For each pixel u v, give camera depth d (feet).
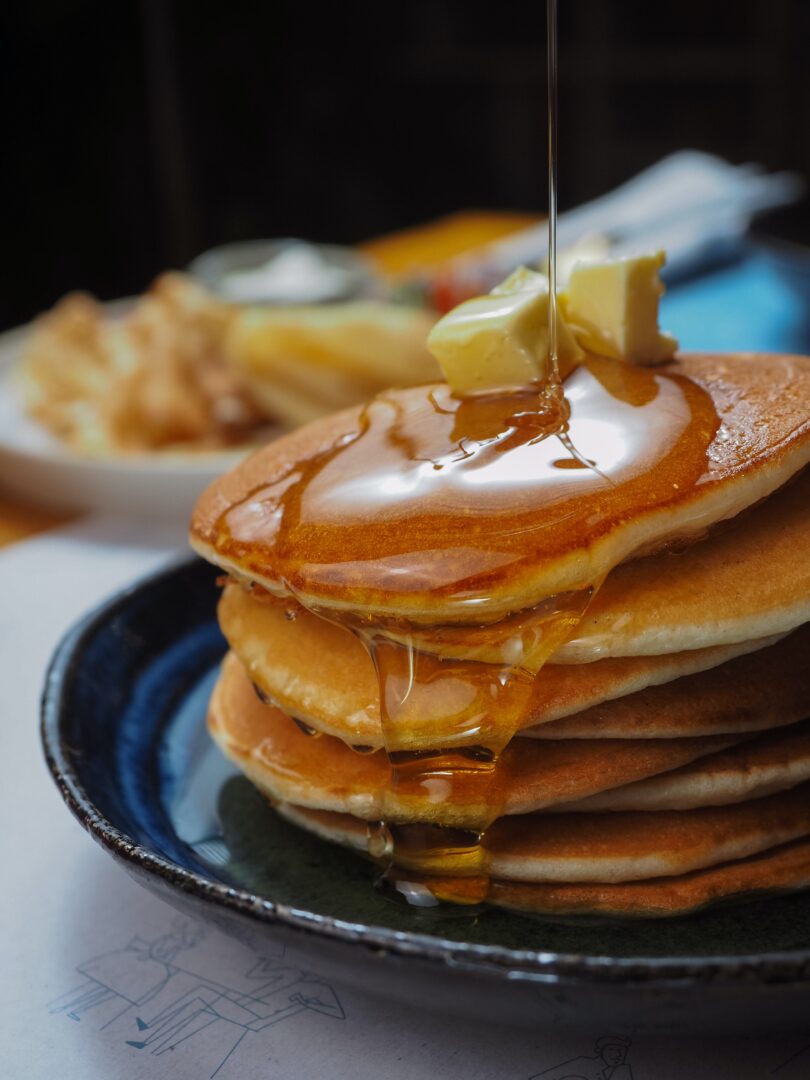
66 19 3.53
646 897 0.78
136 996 0.82
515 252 2.19
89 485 1.50
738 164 3.92
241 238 4.05
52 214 3.67
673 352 0.89
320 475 0.82
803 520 0.80
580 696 0.77
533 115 4.09
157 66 3.62
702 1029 0.69
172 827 0.89
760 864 0.80
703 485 0.75
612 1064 0.75
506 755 0.79
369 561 0.75
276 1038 0.78
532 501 0.75
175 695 1.01
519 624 0.75
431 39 4.05
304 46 3.98
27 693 1.13
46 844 0.95
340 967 0.70
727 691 0.80
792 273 1.73
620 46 3.92
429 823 0.79
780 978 0.65
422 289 1.99
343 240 4.22
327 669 0.82
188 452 1.58
